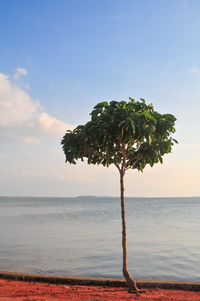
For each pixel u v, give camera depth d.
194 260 18.78
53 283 12.34
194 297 10.12
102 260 18.83
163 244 25.09
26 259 18.97
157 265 17.48
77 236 30.59
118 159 11.98
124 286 12.05
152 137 10.82
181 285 11.71
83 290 11.00
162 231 35.22
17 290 10.61
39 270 16.20
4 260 18.55
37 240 27.58
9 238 28.88
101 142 9.96
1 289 10.70
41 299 9.31
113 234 32.28
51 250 22.27
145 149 11.25
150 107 10.77
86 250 22.36
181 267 16.95
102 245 24.69
